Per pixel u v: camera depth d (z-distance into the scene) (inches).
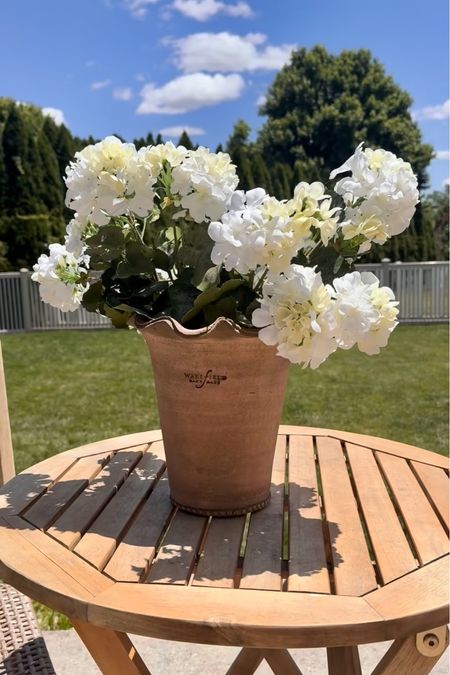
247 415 43.3
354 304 36.4
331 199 42.9
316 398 203.8
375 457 59.5
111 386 225.1
